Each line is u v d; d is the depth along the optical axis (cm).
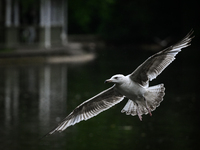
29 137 1155
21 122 1288
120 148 1088
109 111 1495
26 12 3086
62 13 3256
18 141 1124
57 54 2980
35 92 1773
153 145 1112
